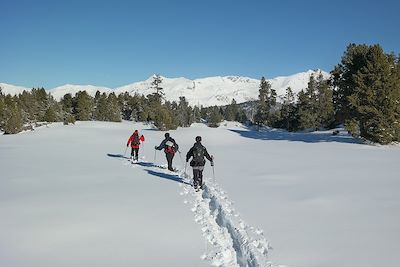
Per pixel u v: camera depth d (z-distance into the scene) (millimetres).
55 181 15398
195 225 9297
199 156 13531
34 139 42031
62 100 111438
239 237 7984
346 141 39969
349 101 38000
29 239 8258
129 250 7621
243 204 10852
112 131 55562
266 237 7973
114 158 24453
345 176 15992
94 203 11469
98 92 118438
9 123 53125
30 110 95125
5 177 16359
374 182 14430
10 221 9555
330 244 7512
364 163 20812
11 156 25109
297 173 16906
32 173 17562
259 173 16984
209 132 54844
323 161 21859
